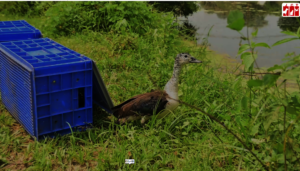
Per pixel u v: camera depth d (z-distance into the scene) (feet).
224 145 13.12
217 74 22.93
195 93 18.02
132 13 30.55
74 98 14.20
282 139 10.36
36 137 13.80
